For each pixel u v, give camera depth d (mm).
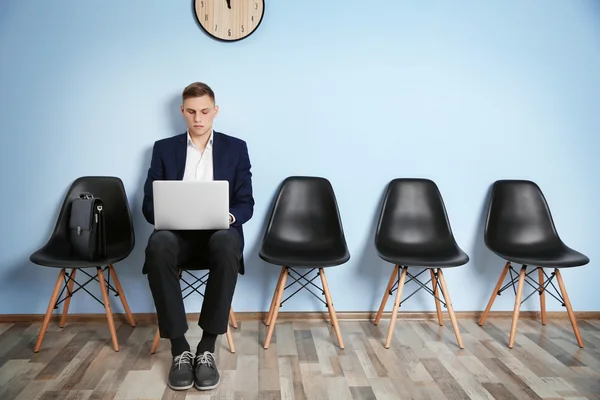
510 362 2139
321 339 2338
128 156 2473
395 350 2232
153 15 2389
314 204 2479
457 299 2684
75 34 2381
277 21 2432
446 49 2518
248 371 1995
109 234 2381
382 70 2506
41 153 2438
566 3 2537
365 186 2578
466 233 2652
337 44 2471
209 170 2285
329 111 2512
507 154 2615
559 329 2541
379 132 2547
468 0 2498
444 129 2572
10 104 2398
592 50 2578
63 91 2408
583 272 2697
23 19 2352
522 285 2340
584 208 2676
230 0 2383
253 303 2600
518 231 2547
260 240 2572
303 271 2588
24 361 2043
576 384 1954
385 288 2641
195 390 1844
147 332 2385
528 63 2562
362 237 2613
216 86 2455
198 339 2309
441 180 2607
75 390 1815
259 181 2535
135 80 2424
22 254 2486
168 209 1970
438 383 1934
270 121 2496
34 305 2512
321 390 1859
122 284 2523
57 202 2473
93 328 2422
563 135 2623
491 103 2574
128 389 1835
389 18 2475
